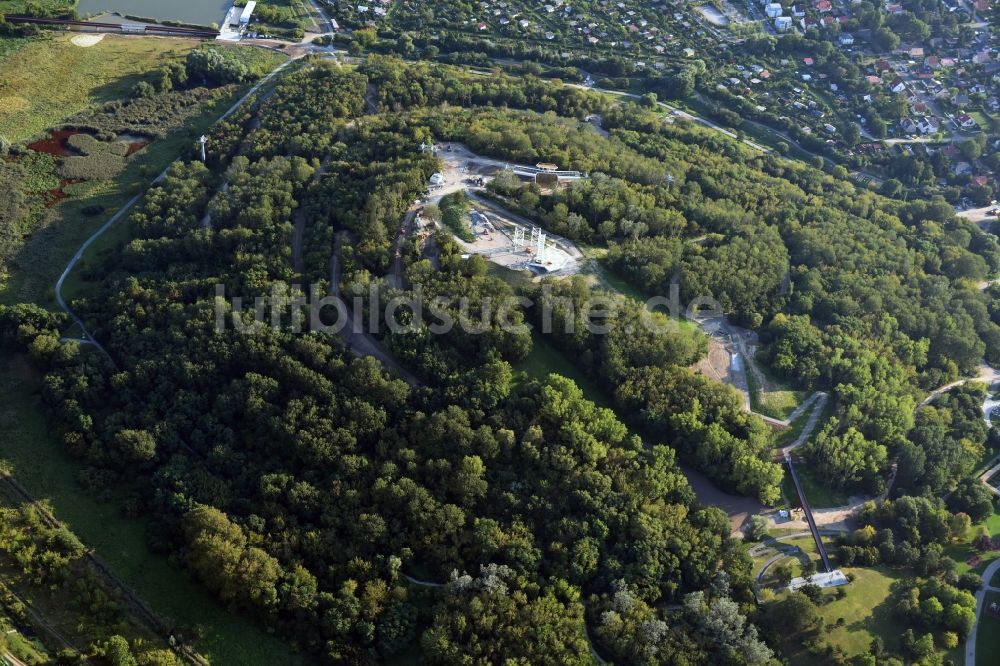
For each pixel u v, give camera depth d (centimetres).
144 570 18288
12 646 16200
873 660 16612
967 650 17612
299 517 18862
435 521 18150
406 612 16950
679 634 16712
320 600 17225
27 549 17888
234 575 17275
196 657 16862
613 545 18288
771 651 16450
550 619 16512
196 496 19088
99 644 16462
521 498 18775
